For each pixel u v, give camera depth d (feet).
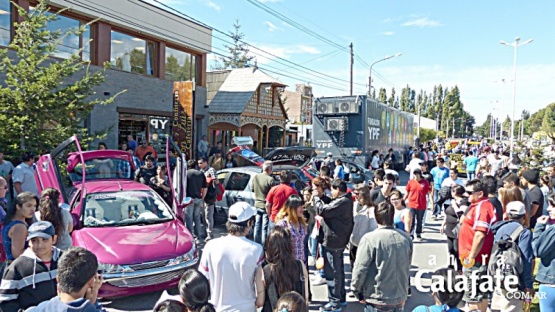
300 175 37.86
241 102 67.62
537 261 23.36
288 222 17.25
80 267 8.46
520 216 15.15
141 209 23.22
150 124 56.75
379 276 13.37
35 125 32.07
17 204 14.10
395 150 75.05
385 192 24.07
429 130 215.31
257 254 11.78
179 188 25.88
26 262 10.93
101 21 48.80
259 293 11.69
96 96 47.88
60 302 8.33
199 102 65.41
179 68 62.75
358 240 19.15
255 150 64.64
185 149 53.78
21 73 31.94
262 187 27.73
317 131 55.06
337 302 18.53
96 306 9.30
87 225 21.22
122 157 28.96
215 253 11.73
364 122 52.34
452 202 22.54
